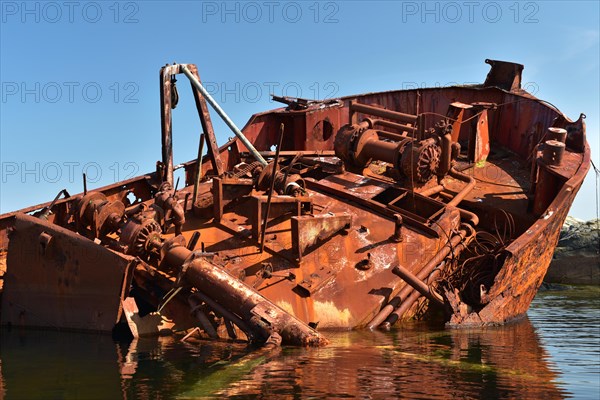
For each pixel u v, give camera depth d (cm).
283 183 1283
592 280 1895
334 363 813
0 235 1209
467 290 1180
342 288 1104
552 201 1317
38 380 766
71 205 1180
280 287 1084
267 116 1845
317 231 1147
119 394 700
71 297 1049
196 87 1450
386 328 1069
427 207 1338
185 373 777
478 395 680
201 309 1004
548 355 874
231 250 1163
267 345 902
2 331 1071
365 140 1455
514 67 1875
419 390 697
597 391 695
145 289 1045
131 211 1121
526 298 1246
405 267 1163
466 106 1570
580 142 1491
